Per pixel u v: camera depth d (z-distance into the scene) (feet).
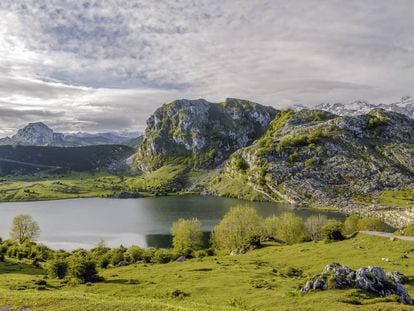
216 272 293.43
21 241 622.13
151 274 306.35
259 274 279.08
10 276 324.80
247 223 546.26
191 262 372.38
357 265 289.74
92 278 290.97
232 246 539.29
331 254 342.85
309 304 172.55
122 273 327.47
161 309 138.62
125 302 150.41
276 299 191.62
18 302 148.05
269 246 468.75
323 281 200.75
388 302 172.65
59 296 160.15
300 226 539.70
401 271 256.93
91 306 141.69
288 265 327.47
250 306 185.16
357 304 172.14
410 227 399.24
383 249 333.01
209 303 201.05
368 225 586.04
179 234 558.15
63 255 472.03
